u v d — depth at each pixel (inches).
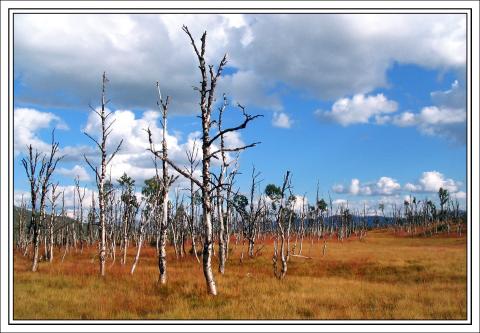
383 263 1359.5
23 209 1823.3
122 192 1403.8
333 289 803.4
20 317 502.0
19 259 1406.3
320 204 3021.7
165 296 663.1
